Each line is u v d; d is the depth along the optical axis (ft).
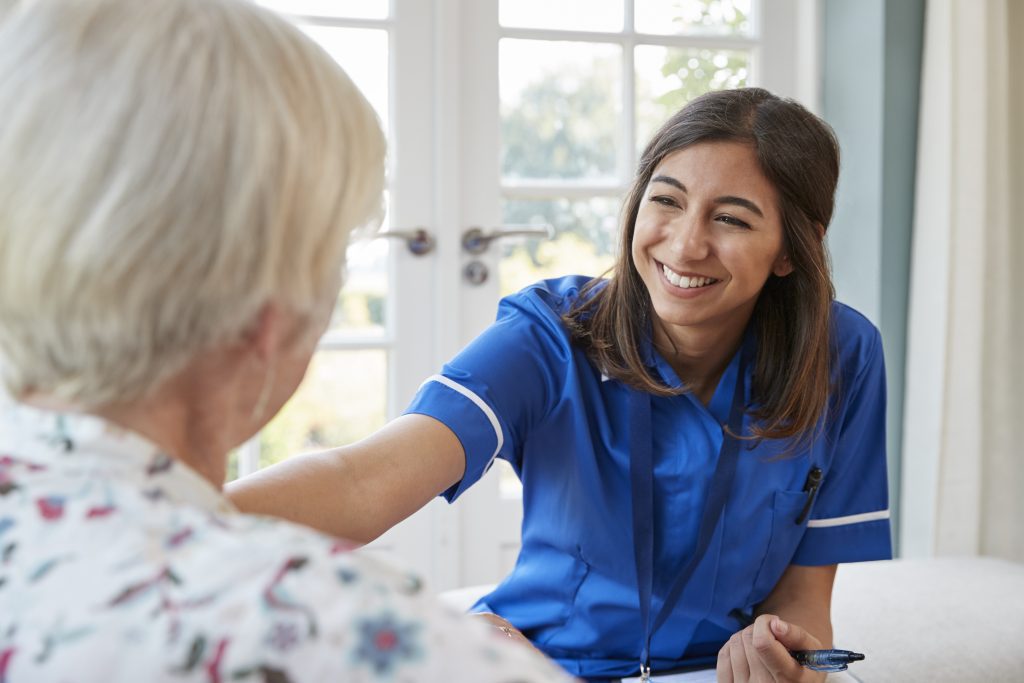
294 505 3.19
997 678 5.11
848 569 6.43
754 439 4.19
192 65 1.70
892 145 7.91
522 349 4.16
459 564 7.97
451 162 7.77
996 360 7.98
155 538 1.63
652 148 3.96
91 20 1.71
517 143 8.01
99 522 1.63
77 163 1.64
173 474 1.75
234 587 1.57
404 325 7.83
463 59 7.80
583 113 8.09
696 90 8.31
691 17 8.27
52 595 1.56
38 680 1.50
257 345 1.86
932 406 7.82
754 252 3.80
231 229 1.70
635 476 4.18
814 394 4.17
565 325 4.24
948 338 7.73
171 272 1.68
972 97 7.68
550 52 8.00
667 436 4.25
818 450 4.32
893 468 8.13
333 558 1.63
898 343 8.05
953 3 7.63
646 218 3.90
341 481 3.37
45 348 1.72
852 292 8.25
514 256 8.01
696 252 3.76
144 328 1.71
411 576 1.68
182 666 1.50
